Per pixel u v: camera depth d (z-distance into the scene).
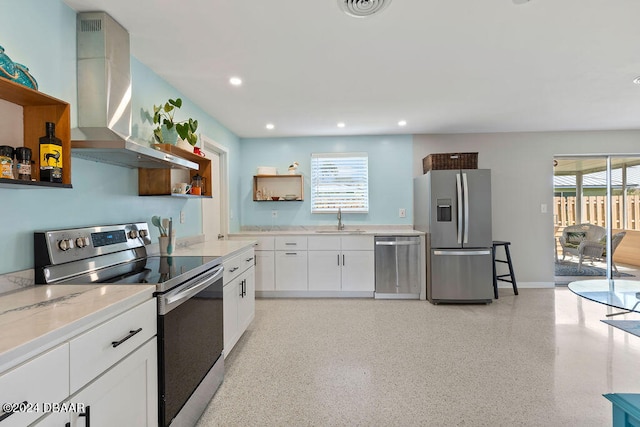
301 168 4.75
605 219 4.72
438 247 3.92
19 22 1.43
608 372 2.25
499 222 4.62
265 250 4.24
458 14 1.83
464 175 3.88
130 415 1.22
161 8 1.74
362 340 2.85
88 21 1.78
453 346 2.70
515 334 2.95
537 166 4.59
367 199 4.67
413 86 2.89
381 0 1.69
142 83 2.38
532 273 4.63
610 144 4.50
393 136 4.67
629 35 2.06
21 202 1.42
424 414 1.82
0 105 1.33
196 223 3.26
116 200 2.08
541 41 2.13
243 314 2.80
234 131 4.37
